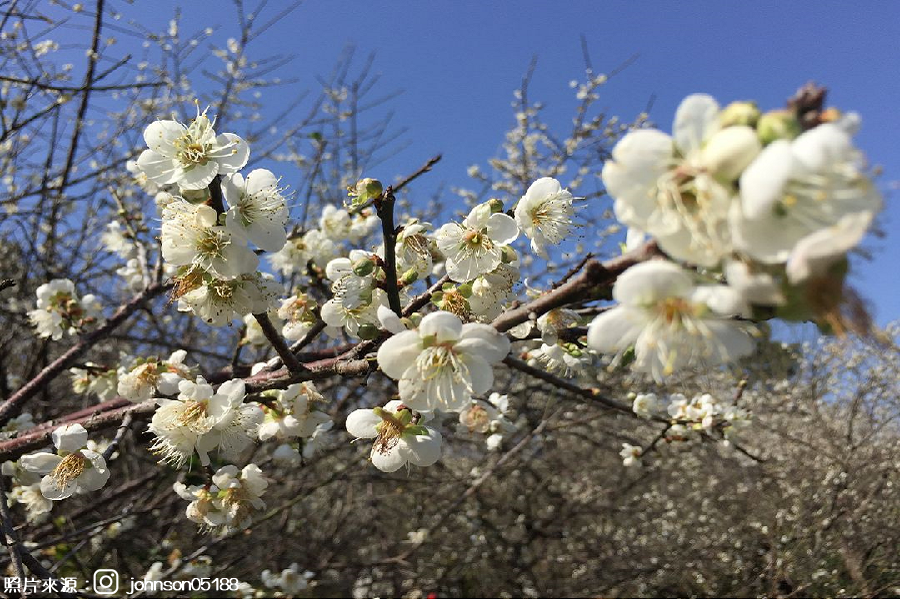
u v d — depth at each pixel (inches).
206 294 80.5
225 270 76.0
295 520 268.4
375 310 89.3
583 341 95.0
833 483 265.6
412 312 89.0
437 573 285.0
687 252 39.3
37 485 125.6
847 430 307.0
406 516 301.4
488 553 277.4
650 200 40.5
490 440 149.6
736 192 37.1
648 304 45.0
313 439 124.2
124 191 219.6
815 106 37.1
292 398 102.9
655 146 40.7
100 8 172.6
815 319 37.5
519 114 274.7
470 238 86.4
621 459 332.2
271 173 79.1
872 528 254.5
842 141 33.2
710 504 306.7
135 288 174.4
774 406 321.7
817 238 31.7
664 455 297.6
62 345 244.8
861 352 289.9
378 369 77.3
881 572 247.8
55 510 181.0
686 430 157.4
